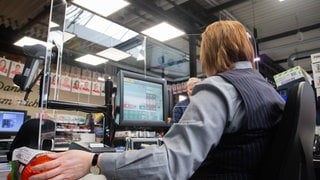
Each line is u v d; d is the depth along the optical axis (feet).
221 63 2.55
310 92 2.34
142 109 4.42
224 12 17.01
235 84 2.21
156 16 13.99
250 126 2.09
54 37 3.87
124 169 1.83
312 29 19.69
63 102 3.70
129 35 11.48
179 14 15.43
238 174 2.10
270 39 21.54
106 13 10.85
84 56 10.34
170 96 5.31
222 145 2.11
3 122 11.11
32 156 1.98
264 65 24.76
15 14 12.55
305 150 2.11
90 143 3.34
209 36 2.73
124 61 12.16
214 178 2.10
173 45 20.83
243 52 2.58
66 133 4.11
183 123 1.96
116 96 4.17
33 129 2.96
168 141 1.95
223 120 2.00
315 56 5.97
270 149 2.10
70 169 1.87
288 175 1.96
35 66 3.60
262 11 17.39
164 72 23.86
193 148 1.84
